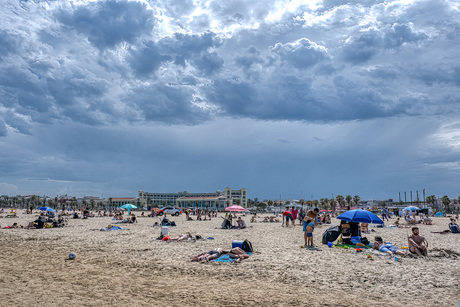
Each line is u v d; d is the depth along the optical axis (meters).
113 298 7.55
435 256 13.95
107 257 13.58
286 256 13.78
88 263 12.23
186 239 19.31
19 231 25.89
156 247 16.48
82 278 9.66
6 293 7.76
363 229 24.36
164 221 32.78
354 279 9.92
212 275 10.30
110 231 26.17
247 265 11.88
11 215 57.44
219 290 8.48
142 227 31.11
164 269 11.15
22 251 15.31
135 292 8.15
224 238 20.86
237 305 7.22
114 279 9.59
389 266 11.85
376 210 89.06
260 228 30.31
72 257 13.19
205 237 21.36
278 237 21.72
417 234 14.36
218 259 12.78
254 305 7.25
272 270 11.07
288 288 8.81
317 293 8.36
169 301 7.42
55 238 20.84
